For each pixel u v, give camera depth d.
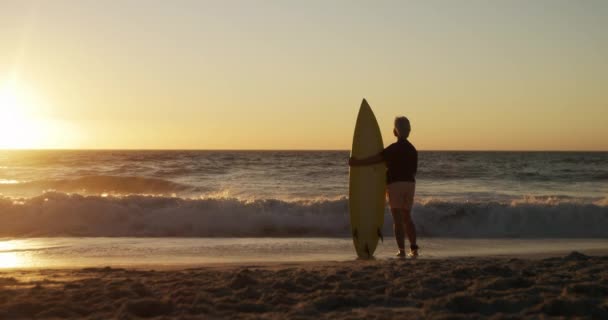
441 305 3.90
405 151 6.86
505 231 10.76
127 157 55.47
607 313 3.67
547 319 3.52
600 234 10.39
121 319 3.57
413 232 6.95
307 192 20.52
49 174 29.52
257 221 10.70
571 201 13.23
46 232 10.05
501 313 3.70
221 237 9.84
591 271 5.22
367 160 6.96
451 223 10.89
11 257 7.41
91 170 32.41
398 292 4.35
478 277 4.96
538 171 34.47
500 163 47.16
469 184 25.62
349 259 7.20
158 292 4.44
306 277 4.99
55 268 6.43
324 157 59.31
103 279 5.07
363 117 7.54
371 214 7.24
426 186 24.59
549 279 4.79
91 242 8.99
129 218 10.67
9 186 22.53
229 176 28.77
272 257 7.42
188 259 7.25
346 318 3.55
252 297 4.28
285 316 3.65
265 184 24.23
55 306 3.92
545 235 10.28
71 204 10.91
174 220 10.66
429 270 5.33
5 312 3.79
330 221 10.77
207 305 3.96
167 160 46.75
